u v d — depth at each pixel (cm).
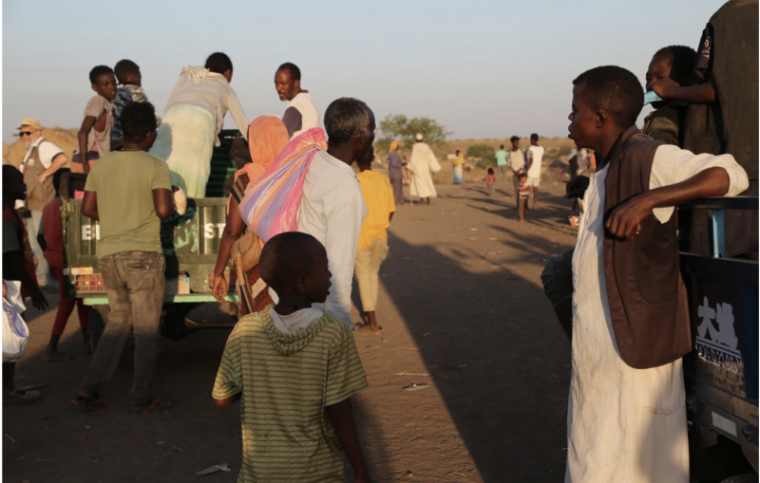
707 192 275
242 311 473
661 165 292
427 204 2736
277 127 486
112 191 589
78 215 660
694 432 323
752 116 364
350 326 382
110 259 593
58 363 746
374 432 551
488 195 3291
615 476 307
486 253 1463
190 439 548
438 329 861
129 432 561
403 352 766
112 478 482
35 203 1066
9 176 671
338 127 397
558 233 1761
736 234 342
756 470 293
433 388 650
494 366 712
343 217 381
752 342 283
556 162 4712
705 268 306
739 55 367
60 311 755
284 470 298
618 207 286
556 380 667
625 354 297
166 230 650
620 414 305
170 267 652
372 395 634
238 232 480
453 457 505
